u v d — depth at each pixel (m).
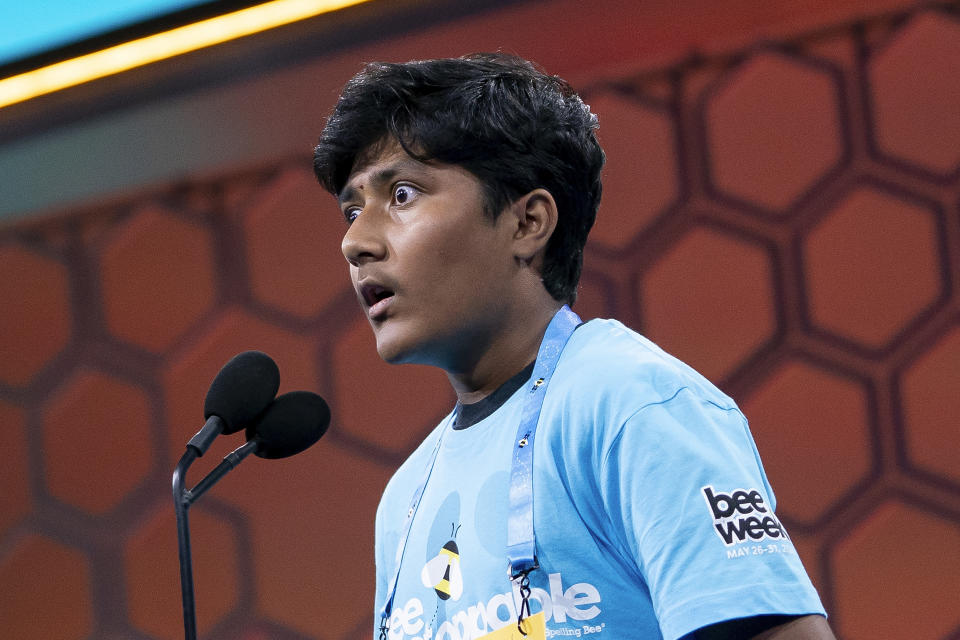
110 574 10.33
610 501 2.68
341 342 9.99
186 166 10.55
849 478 8.36
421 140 3.10
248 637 9.86
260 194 10.46
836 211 8.66
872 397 8.41
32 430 10.72
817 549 8.35
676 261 8.99
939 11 8.64
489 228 3.12
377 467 9.76
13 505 10.66
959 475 8.15
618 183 9.23
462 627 2.86
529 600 2.74
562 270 3.29
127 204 10.86
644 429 2.64
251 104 9.88
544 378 3.02
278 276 10.26
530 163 3.18
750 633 2.45
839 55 8.85
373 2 9.27
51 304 10.88
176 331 10.49
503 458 2.96
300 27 9.42
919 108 8.57
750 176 8.93
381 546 3.52
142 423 10.46
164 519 10.24
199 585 10.03
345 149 3.21
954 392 8.23
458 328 3.08
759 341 8.71
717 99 9.09
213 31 9.55
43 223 11.05
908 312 8.40
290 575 9.82
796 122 8.87
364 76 3.28
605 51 9.30
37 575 10.49
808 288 8.65
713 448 2.62
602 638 2.68
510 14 8.93
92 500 10.48
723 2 8.70
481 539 2.90
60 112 10.06
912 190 8.52
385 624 3.16
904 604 8.12
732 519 2.51
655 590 2.52
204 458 10.21
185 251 10.57
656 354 2.88
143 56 9.78
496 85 3.23
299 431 3.24
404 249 3.04
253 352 3.32
